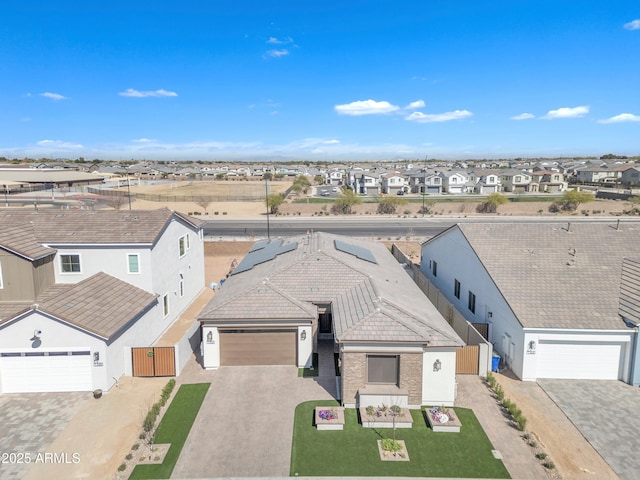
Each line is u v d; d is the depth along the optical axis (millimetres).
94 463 13805
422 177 112500
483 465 13641
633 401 17469
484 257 23891
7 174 105938
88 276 24141
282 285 22031
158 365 19672
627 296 20375
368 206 80375
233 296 21000
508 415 16438
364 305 18625
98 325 18453
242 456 14055
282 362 20641
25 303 21609
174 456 14070
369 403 16422
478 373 19688
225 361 20609
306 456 14055
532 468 13531
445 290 30781
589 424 15898
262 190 117000
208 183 146500
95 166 198750
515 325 19719
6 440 14961
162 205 83250
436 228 61531
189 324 27078
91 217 25922
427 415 16000
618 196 89688
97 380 18156
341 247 27344
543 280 21766
